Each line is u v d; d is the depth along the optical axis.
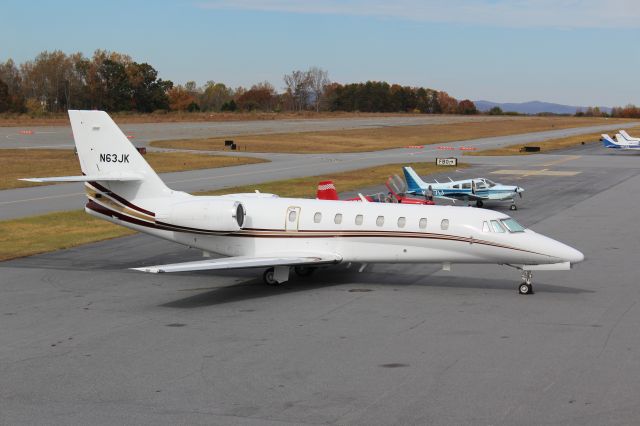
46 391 15.88
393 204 27.05
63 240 36.22
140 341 19.56
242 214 27.36
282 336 19.91
